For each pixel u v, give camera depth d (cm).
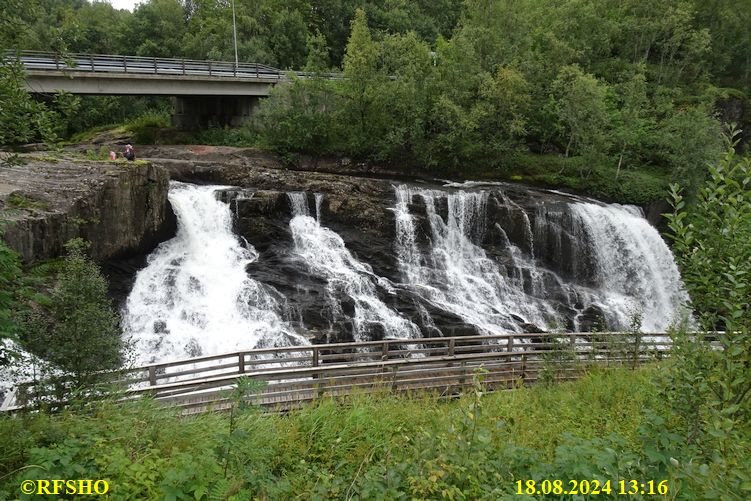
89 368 742
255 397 921
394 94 3044
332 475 561
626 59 4366
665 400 498
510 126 3122
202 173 2394
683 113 3231
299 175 2420
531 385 1121
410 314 1852
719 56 4597
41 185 1530
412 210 2348
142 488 475
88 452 529
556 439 672
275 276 1911
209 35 5241
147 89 2989
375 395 880
